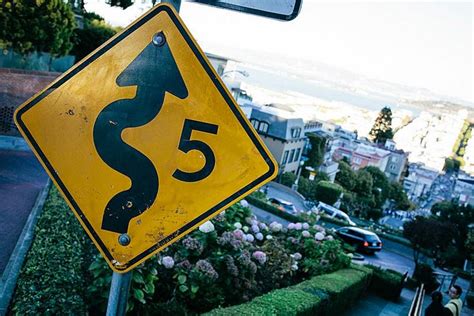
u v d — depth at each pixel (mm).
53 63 15508
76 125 1428
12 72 11648
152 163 1421
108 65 1409
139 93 1409
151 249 1445
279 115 54188
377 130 111250
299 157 59750
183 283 4746
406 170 110438
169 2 1401
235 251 5758
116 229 1442
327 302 6094
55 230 4707
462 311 14266
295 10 1399
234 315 4078
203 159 1410
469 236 25750
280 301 4973
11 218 6895
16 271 4172
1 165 9961
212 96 1395
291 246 8391
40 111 1428
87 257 4496
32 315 2926
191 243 5258
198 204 1423
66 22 12578
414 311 7965
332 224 28844
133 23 1396
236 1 1429
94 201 1443
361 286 8664
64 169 1442
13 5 11125
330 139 74688
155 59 1402
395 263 22438
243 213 7641
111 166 1431
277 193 43438
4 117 11742
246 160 1397
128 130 1418
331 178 69125
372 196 70875
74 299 3281
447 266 31453
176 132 1410
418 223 22500
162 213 1432
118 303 1476
